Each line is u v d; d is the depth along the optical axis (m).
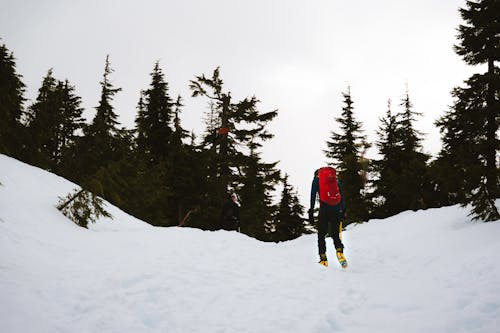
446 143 19.27
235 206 11.11
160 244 6.59
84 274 4.65
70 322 3.43
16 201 7.23
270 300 4.46
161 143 30.94
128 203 20.64
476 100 14.80
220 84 23.69
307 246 9.52
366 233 11.09
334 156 29.62
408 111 28.66
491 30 14.95
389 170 24.05
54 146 28.41
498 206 9.42
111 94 30.62
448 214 10.55
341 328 3.72
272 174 25.77
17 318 3.25
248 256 6.36
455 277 5.29
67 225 7.39
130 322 3.62
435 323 3.62
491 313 3.65
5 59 18.06
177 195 25.17
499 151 11.31
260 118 24.52
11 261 4.57
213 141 25.83
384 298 4.61
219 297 4.42
